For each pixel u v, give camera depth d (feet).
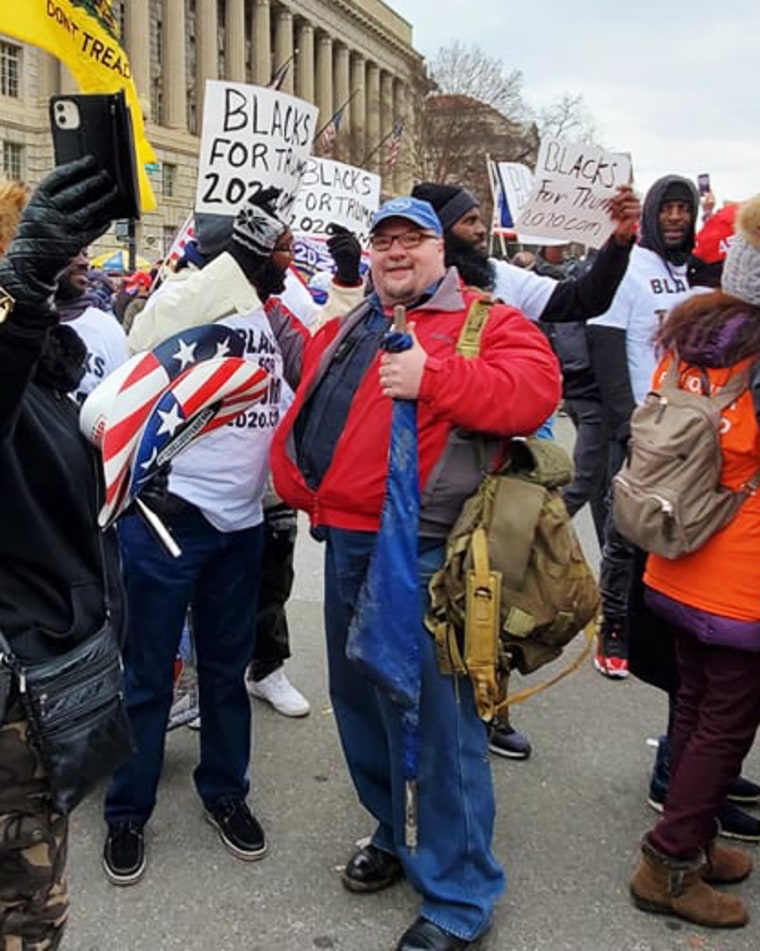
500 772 11.41
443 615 7.84
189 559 9.25
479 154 145.38
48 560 5.61
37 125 110.63
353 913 8.86
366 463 8.20
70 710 5.52
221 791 10.00
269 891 9.16
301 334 10.28
